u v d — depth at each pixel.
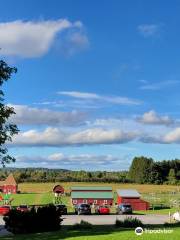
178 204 97.44
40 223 36.09
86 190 100.56
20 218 36.03
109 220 62.69
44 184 180.38
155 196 121.88
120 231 30.72
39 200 113.31
